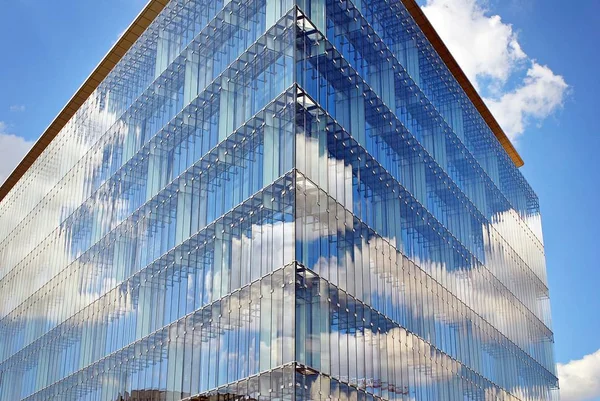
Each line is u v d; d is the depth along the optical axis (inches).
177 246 1701.5
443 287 1974.7
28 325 2492.6
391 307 1646.2
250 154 1533.0
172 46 1947.6
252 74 1595.7
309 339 1323.8
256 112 1549.0
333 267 1448.1
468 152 2400.3
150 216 1849.2
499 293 2444.6
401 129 1904.5
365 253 1581.0
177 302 1643.7
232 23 1715.1
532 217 3070.9
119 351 1825.8
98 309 1994.3
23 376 2426.2
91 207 2194.9
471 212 2317.9
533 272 2915.8
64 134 2564.0
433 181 2053.4
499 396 2245.3
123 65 2201.0
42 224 2586.1
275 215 1412.4
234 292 1465.3
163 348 1646.2
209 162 1665.8
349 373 1412.4
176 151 1812.3
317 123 1508.4
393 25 1990.7
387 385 1545.3
